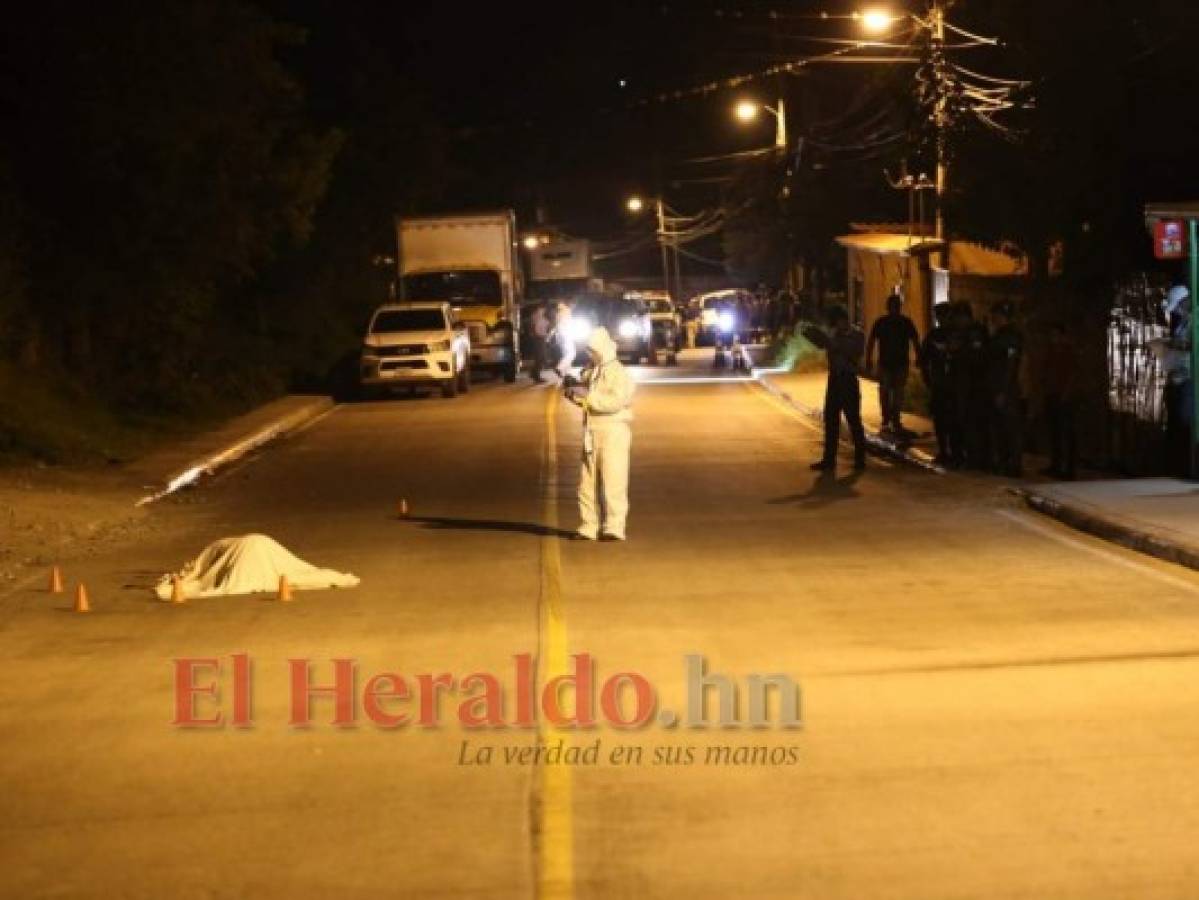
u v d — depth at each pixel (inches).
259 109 1403.8
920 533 667.4
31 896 278.1
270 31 1371.8
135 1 1229.1
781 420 1228.5
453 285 1772.9
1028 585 539.8
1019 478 821.9
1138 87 1001.5
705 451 1023.0
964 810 305.7
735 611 508.7
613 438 663.8
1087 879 268.7
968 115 1128.8
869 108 2097.7
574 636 476.4
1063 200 1042.7
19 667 460.1
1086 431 914.7
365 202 2111.2
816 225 2150.6
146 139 1251.8
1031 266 1122.0
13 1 1209.4
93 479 926.4
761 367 1796.3
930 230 1641.2
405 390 1664.6
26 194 1237.7
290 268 1780.3
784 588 547.2
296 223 1499.8
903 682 407.8
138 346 1362.0
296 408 1437.0
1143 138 992.9
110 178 1250.0
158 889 279.3
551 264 2500.0
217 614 529.3
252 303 1745.8
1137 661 421.7
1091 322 909.2
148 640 492.1
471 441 1141.1
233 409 1421.0
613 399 661.9
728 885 271.0
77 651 479.8
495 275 1771.7
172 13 1245.7
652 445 1061.1
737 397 1444.4
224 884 280.5
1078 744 346.9
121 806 327.3
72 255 1269.7
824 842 290.7
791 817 305.3
